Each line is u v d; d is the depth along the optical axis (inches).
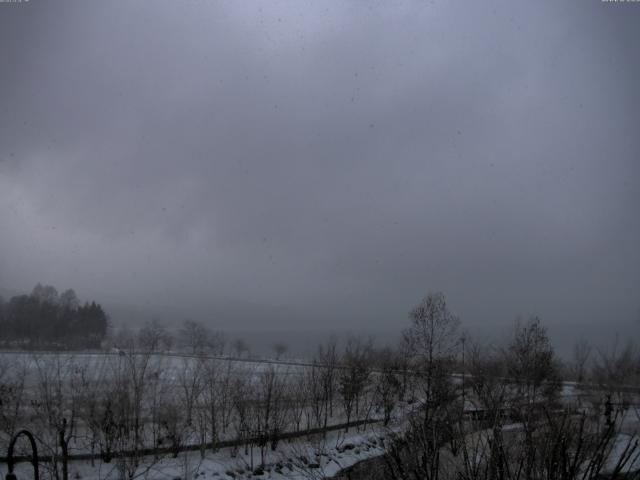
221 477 928.3
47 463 861.2
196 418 1166.3
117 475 874.1
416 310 1222.3
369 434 1137.4
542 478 294.7
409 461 367.2
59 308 2967.5
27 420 1012.5
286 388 1381.6
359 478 689.6
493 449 314.2
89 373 1284.4
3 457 887.7
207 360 1644.9
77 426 1058.7
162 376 1381.6
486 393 722.2
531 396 1002.7
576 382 1691.7
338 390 1403.8
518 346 1254.9
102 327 2915.8
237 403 1127.6
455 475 347.9
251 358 2247.8
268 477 968.3
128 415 1012.5
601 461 285.1
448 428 411.2
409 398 1322.6
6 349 2176.4
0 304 2824.8
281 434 1119.6
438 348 1184.2
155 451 978.1
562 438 308.0
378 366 1654.8
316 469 968.3
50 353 1549.0
